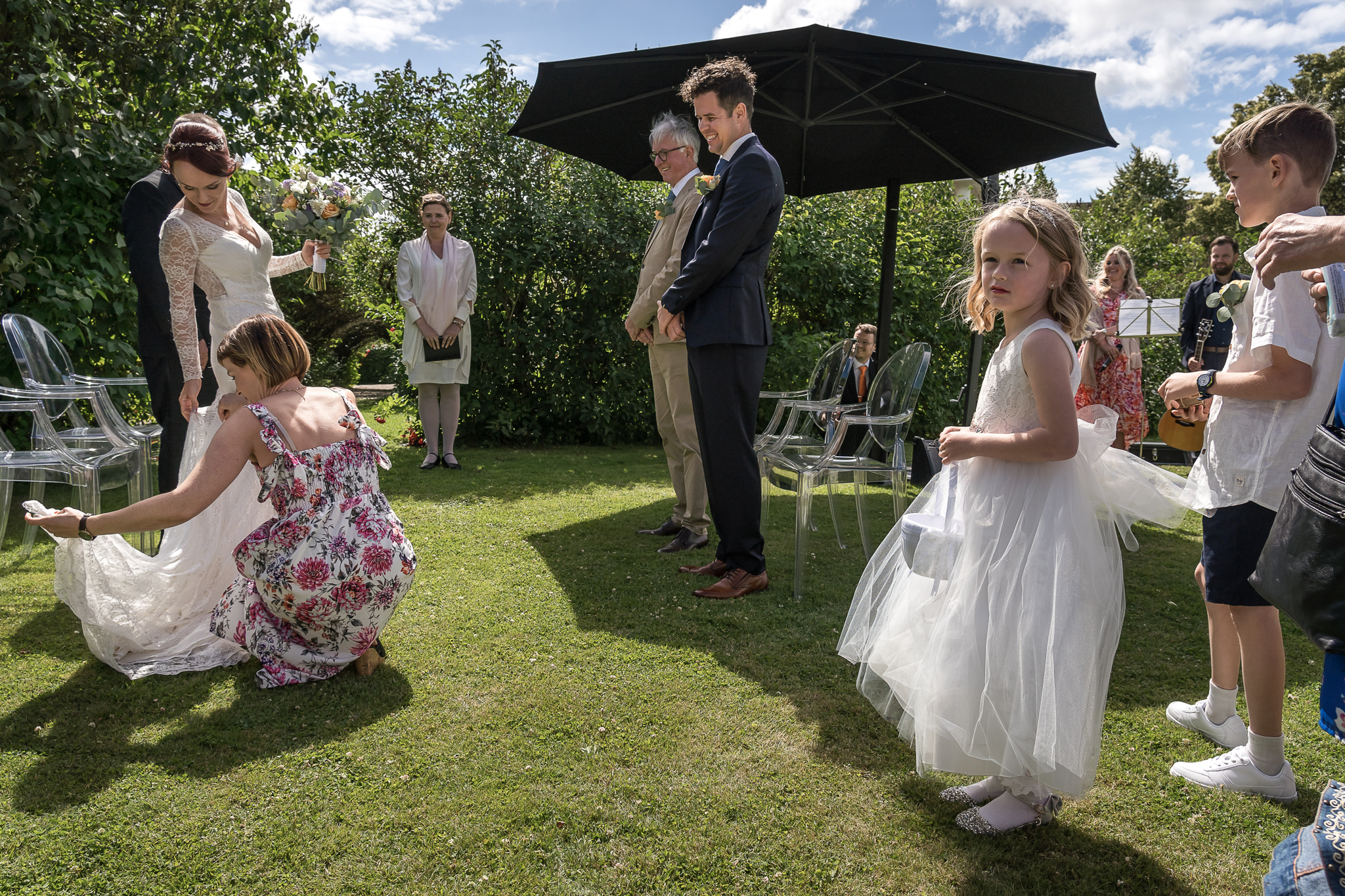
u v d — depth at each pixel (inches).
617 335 296.5
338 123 307.7
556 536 161.5
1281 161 66.5
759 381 127.6
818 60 162.4
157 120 244.2
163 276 134.3
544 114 179.9
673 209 148.8
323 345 781.9
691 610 120.5
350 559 90.4
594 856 63.7
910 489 227.9
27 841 63.6
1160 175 1264.8
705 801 71.4
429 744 80.1
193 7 271.9
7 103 178.5
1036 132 179.3
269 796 70.6
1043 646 62.1
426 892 59.4
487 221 289.1
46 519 81.1
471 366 283.0
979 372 216.4
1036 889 60.8
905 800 72.4
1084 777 61.7
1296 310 67.4
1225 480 72.6
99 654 94.3
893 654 72.4
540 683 94.3
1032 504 66.1
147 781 72.5
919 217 350.3
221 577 103.9
